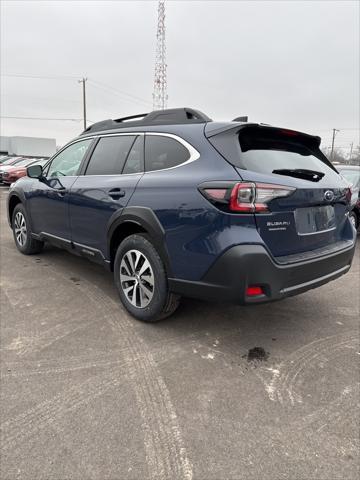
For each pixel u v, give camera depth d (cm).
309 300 380
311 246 279
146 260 294
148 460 174
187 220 254
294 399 221
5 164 2042
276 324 321
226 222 236
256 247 232
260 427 197
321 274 281
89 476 164
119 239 334
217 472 168
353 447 185
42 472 165
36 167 451
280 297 248
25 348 269
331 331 311
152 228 277
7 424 193
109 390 224
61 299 360
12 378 233
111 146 351
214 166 251
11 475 163
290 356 269
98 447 180
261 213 236
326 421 203
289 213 253
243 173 237
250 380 239
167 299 288
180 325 312
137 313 310
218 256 238
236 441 187
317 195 272
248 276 232
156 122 315
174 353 268
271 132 281
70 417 200
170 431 192
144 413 205
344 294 401
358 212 680
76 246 383
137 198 292
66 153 423
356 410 213
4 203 1155
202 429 194
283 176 254
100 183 338
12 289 385
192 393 224
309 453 180
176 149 284
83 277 426
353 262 543
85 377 236
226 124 266
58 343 277
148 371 245
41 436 186
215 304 358
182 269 263
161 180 278
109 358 259
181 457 176
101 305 348
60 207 398
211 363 257
